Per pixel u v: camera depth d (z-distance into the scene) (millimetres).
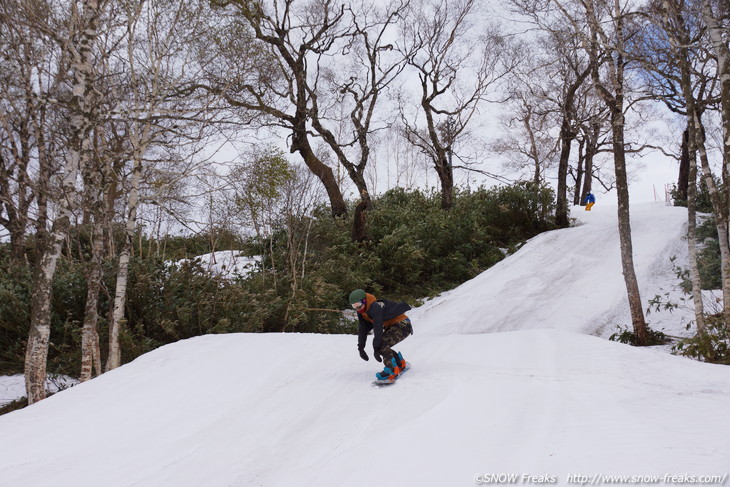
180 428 5629
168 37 10852
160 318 12516
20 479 4477
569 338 8391
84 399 6551
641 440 3576
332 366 7695
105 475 4512
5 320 12469
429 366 7223
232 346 8875
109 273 12477
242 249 21359
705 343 9797
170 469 4609
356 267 19984
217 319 12969
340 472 4016
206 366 7816
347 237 21953
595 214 29578
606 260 20109
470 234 23469
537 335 8852
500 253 23469
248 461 4664
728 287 10695
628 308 15609
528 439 3975
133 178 10688
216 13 11430
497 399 5219
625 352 7387
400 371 6863
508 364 7180
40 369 8945
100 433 5520
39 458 4926
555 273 19469
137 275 12664
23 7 9469
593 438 3775
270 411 6000
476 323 15844
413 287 20594
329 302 16391
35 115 10039
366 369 7406
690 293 15516
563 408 4719
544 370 6602
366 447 4426
